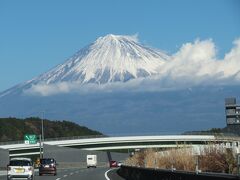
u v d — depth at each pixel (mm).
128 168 45062
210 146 29406
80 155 153000
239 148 26375
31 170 43156
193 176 20953
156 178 29156
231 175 17172
